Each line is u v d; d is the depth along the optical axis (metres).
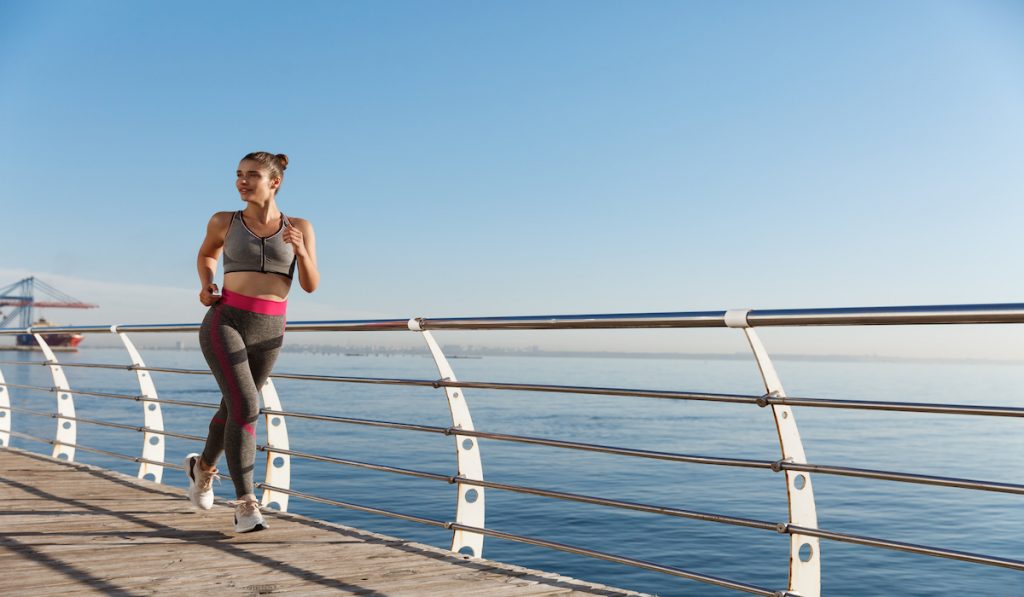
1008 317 1.81
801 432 59.53
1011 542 18.84
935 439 55.00
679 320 2.45
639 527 18.50
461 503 3.18
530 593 2.55
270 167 3.17
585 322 2.77
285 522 3.68
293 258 3.31
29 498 4.25
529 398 93.56
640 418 63.69
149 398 4.95
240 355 3.21
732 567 14.72
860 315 2.04
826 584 14.32
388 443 40.81
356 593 2.54
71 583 2.64
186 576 2.74
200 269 3.33
